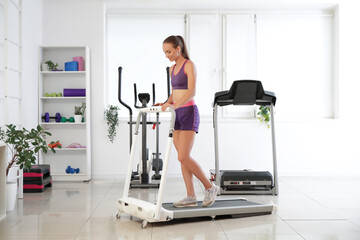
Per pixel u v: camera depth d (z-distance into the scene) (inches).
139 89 231.6
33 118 204.1
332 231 108.9
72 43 220.7
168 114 230.7
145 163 188.2
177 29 232.7
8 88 154.1
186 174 126.6
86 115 211.0
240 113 232.5
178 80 124.0
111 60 231.0
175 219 123.0
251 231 108.9
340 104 227.8
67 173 211.6
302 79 235.5
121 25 231.3
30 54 200.2
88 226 114.4
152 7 227.9
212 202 126.0
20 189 159.0
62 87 220.4
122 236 103.9
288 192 174.7
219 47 231.8
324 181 206.2
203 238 102.0
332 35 235.9
